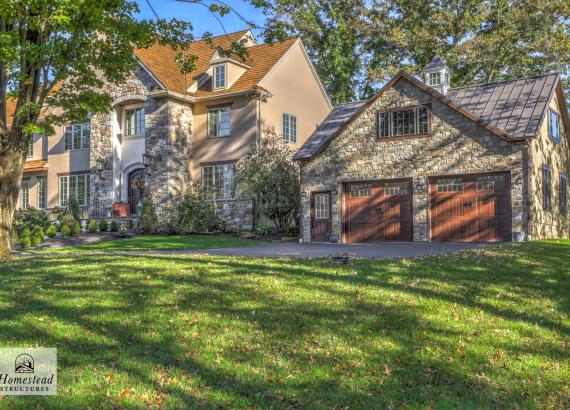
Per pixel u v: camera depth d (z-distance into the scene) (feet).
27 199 112.06
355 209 74.38
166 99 89.61
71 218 81.41
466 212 65.87
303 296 29.48
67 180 105.70
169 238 76.69
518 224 61.98
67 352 21.54
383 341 22.99
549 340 23.47
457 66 116.67
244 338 23.30
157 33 53.62
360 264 39.50
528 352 22.09
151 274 35.04
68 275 35.01
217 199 89.92
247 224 86.63
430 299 29.01
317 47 130.82
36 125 47.37
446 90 76.59
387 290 30.78
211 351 21.86
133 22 48.47
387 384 19.03
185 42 54.34
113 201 96.37
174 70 96.22
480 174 64.95
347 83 132.46
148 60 93.20
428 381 19.34
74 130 105.50
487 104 69.87
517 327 24.94
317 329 24.35
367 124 73.56
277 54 94.43
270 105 90.58
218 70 91.76
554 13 106.11
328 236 75.97
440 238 67.62
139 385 18.72
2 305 27.61
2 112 48.80
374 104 73.10
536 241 57.31
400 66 122.42
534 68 116.16
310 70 102.58
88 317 25.72
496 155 63.72
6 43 40.63
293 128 96.73
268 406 17.39
